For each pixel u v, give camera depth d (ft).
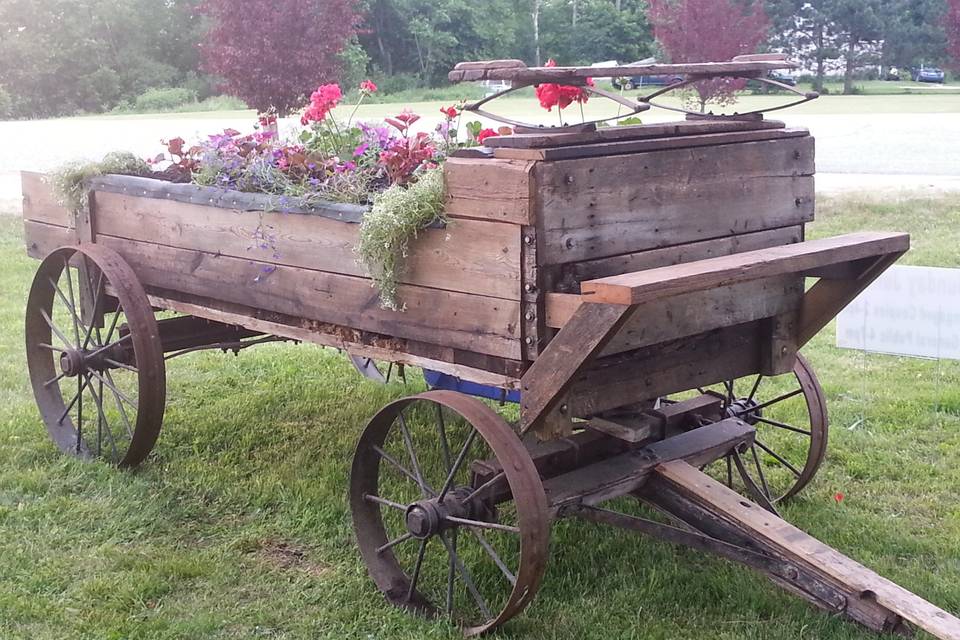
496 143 9.27
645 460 10.91
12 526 12.37
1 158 52.75
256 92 34.58
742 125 10.85
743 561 9.93
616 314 8.21
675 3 45.06
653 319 9.50
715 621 10.30
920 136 55.52
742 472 11.97
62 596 10.76
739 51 42.32
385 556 11.11
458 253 9.64
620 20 124.67
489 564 11.35
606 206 9.29
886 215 31.55
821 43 129.90
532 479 9.21
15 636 9.97
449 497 10.12
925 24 128.88
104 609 10.52
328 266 11.16
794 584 9.71
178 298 13.64
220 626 10.28
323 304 11.34
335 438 15.75
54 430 15.23
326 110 14.88
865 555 11.54
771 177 10.84
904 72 132.16
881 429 15.75
